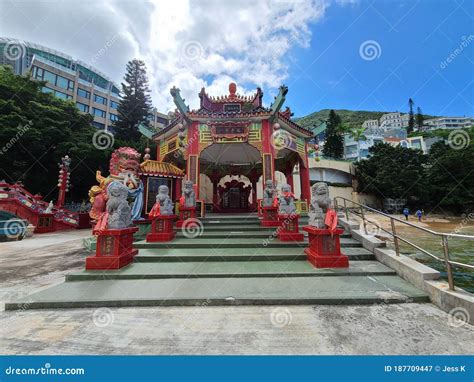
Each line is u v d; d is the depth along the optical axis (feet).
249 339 9.57
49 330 10.34
